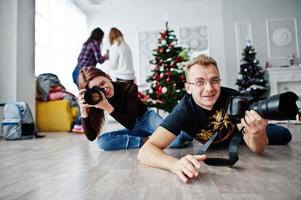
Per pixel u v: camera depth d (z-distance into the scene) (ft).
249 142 3.22
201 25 16.78
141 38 17.17
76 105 10.82
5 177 2.57
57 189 2.09
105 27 17.39
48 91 10.17
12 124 7.02
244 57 15.11
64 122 9.89
